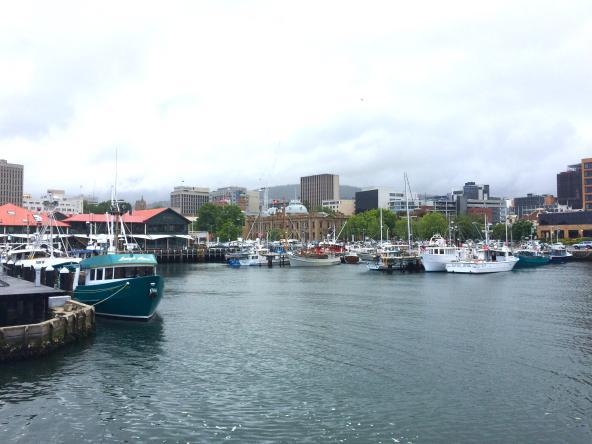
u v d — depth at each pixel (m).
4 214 141.62
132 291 54.44
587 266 146.00
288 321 56.56
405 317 58.44
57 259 63.78
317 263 154.38
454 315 59.56
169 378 35.84
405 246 163.12
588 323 54.25
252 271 136.38
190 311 64.06
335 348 43.84
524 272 123.88
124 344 45.47
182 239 187.62
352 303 70.31
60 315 44.19
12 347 38.72
